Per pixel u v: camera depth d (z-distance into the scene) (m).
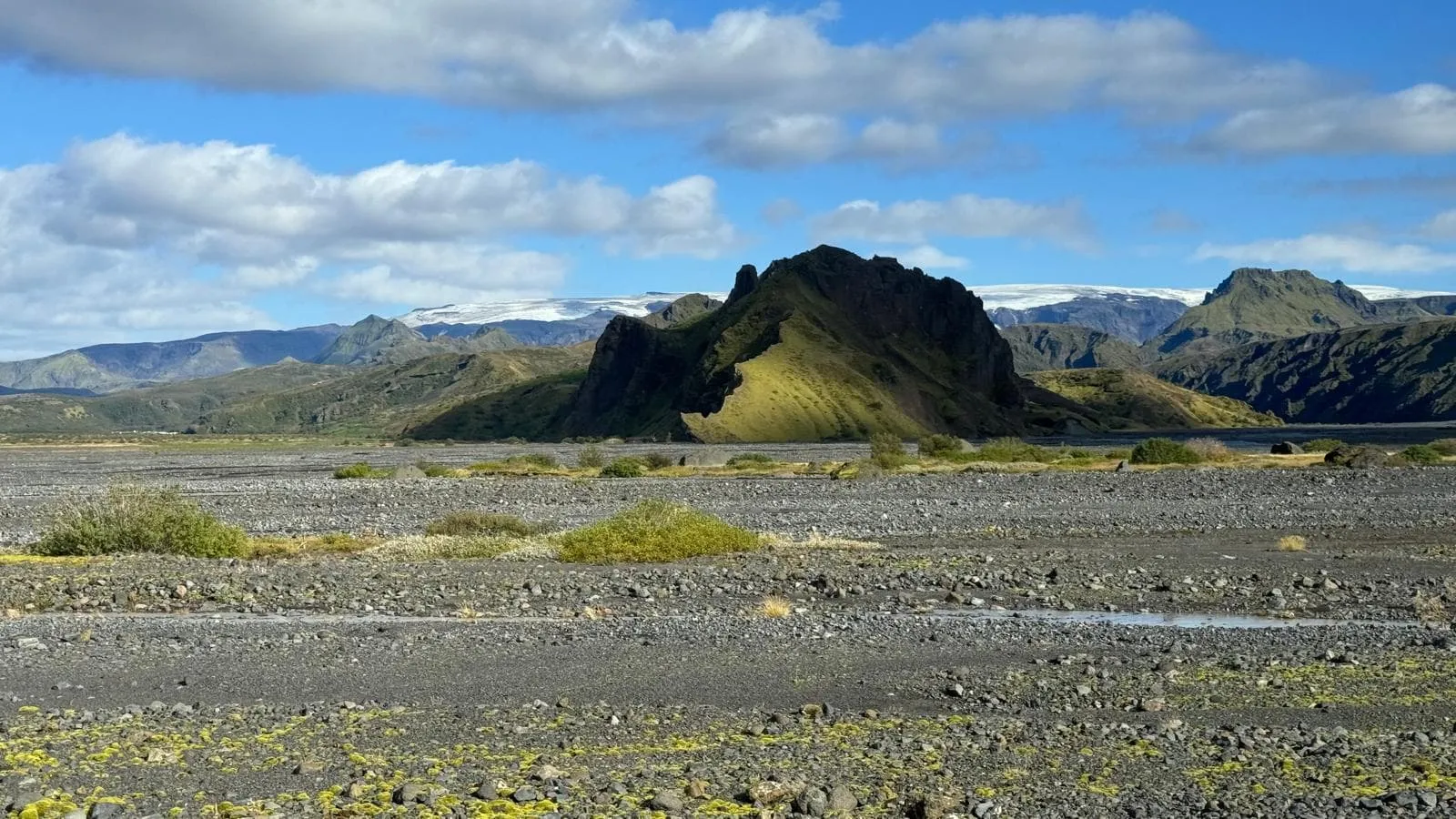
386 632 22.30
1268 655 19.00
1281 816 11.01
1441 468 73.44
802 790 11.58
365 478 88.81
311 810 11.46
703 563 32.94
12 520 53.25
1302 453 101.44
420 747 13.89
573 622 23.42
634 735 14.41
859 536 41.38
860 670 18.41
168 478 93.56
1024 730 14.37
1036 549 36.00
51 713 15.71
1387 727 14.55
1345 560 32.12
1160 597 26.36
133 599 27.25
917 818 10.98
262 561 35.22
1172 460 84.75
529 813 11.23
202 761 13.26
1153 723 14.74
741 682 17.64
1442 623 22.50
